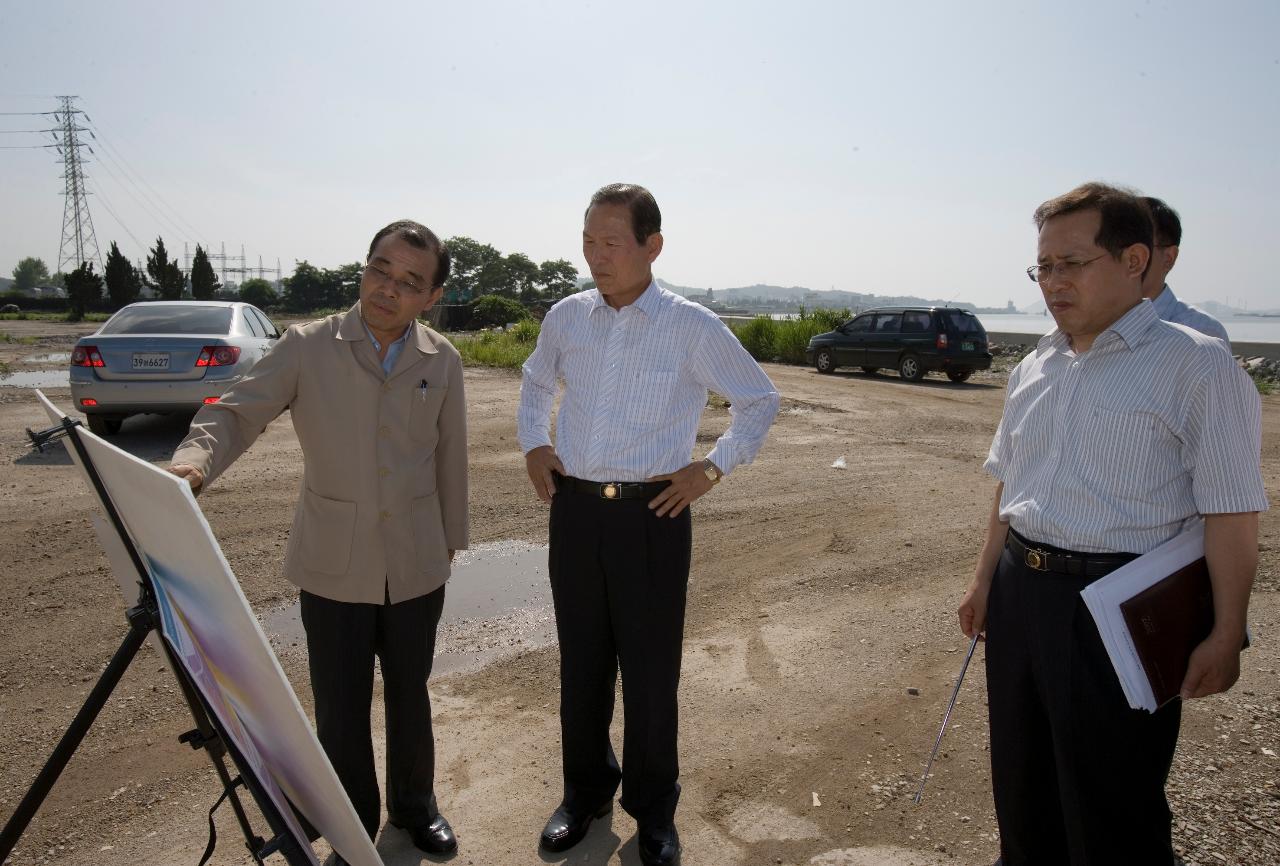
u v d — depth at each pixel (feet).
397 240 7.90
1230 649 6.42
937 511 21.44
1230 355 6.42
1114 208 6.53
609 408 8.53
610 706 9.28
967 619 8.35
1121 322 6.68
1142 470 6.59
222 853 8.67
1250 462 6.33
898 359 55.11
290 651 13.26
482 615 14.90
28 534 18.08
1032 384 7.47
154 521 4.89
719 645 13.70
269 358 7.92
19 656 12.70
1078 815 6.90
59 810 9.25
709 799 9.69
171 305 30.96
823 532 19.60
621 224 8.18
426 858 8.70
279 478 23.20
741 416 8.77
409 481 8.23
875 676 12.63
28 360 62.75
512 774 10.19
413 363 8.25
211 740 6.20
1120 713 6.70
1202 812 9.16
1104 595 6.39
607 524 8.55
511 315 128.57
